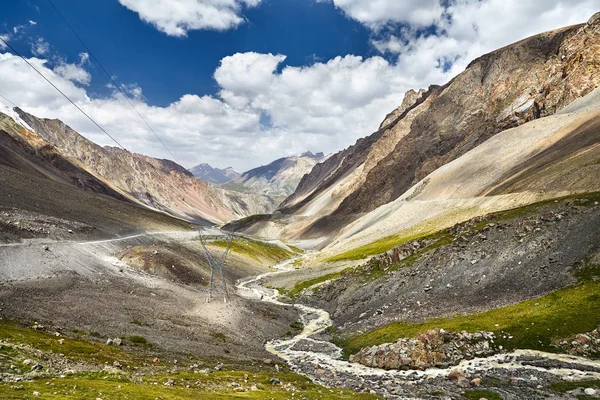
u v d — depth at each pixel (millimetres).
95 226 174500
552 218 82875
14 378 31422
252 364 61531
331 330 86562
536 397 38906
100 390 30531
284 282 156250
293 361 65875
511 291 70812
